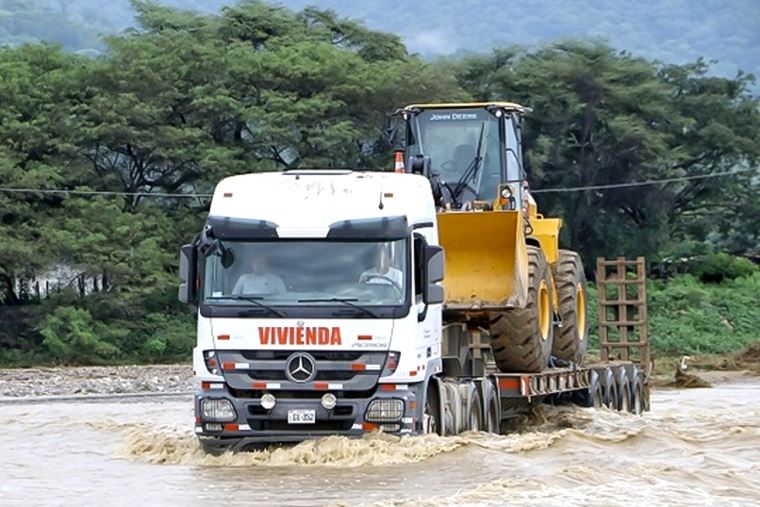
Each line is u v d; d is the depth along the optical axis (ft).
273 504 118.32
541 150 590.96
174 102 524.52
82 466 146.51
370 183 151.02
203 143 514.68
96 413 229.86
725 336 570.87
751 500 116.57
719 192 639.76
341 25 594.65
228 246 147.95
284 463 142.92
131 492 126.52
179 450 154.61
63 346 475.72
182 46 526.98
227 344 146.30
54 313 482.28
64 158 501.56
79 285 495.82
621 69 606.55
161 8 573.33
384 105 535.60
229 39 565.94
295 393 145.89
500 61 622.95
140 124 505.66
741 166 639.76
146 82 512.63
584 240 616.39
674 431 171.12
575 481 126.00
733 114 645.10
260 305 145.89
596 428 191.31
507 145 193.77
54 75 515.09
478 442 150.00
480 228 176.35
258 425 146.51
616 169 611.88
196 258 150.00
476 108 194.49
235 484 130.11
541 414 200.03
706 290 611.06
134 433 173.17
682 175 611.88
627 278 293.64
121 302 482.69
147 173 526.16
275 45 562.25
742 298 608.19
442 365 171.32
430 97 540.11
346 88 526.57
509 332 180.96
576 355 210.59
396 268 146.92
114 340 486.79
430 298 148.25
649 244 613.93
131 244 492.54
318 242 147.74
